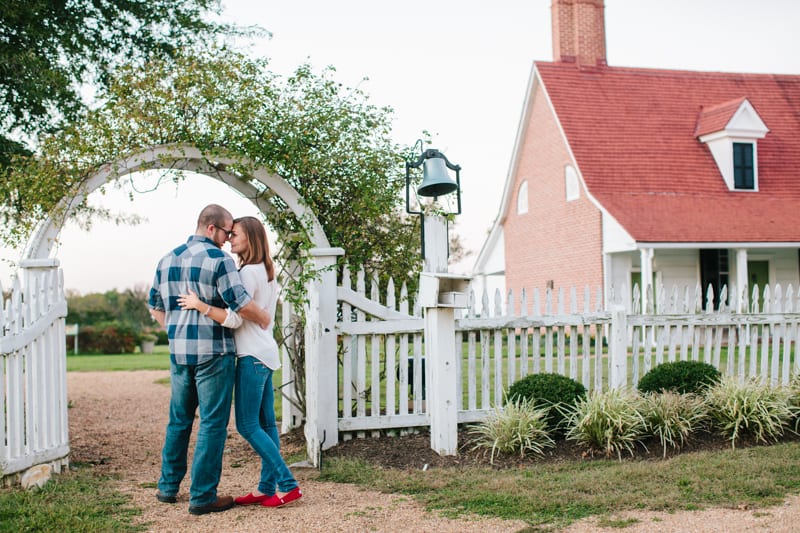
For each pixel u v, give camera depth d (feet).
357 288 23.21
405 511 15.35
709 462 18.33
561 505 15.34
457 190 22.66
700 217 61.36
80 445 24.07
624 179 65.57
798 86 77.20
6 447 17.04
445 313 21.12
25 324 17.74
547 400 21.61
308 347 20.99
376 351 23.22
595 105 71.20
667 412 20.77
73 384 46.16
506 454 20.38
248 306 15.57
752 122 67.15
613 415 20.18
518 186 79.71
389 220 25.80
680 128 70.85
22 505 15.33
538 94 74.69
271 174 22.62
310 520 14.79
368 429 23.11
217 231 16.44
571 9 76.07
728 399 21.58
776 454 19.16
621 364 24.91
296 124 23.18
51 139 21.35
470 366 24.21
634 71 75.41
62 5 32.55
